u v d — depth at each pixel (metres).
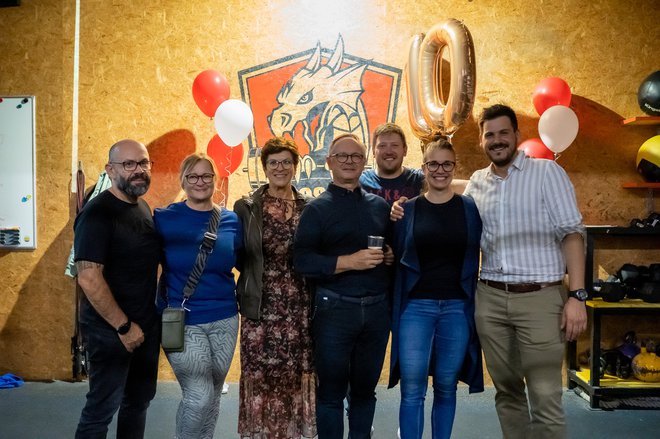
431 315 2.35
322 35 3.95
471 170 3.95
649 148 3.66
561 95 3.59
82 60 3.99
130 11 3.97
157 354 2.38
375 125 3.96
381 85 3.94
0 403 3.53
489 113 2.35
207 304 2.29
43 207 4.01
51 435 3.02
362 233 2.30
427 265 2.35
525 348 2.33
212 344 2.29
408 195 2.85
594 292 3.64
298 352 2.46
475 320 2.45
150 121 3.99
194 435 2.26
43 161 4.01
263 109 3.98
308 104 3.97
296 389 2.51
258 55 3.96
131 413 2.38
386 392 3.70
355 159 2.30
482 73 3.91
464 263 2.35
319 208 2.31
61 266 4.01
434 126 3.42
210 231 2.29
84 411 2.23
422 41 3.60
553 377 2.32
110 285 2.20
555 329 2.30
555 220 2.29
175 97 3.98
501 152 2.33
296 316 2.46
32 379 4.02
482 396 3.63
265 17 3.95
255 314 2.41
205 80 3.63
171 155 3.99
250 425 2.46
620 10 3.86
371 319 2.29
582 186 3.91
